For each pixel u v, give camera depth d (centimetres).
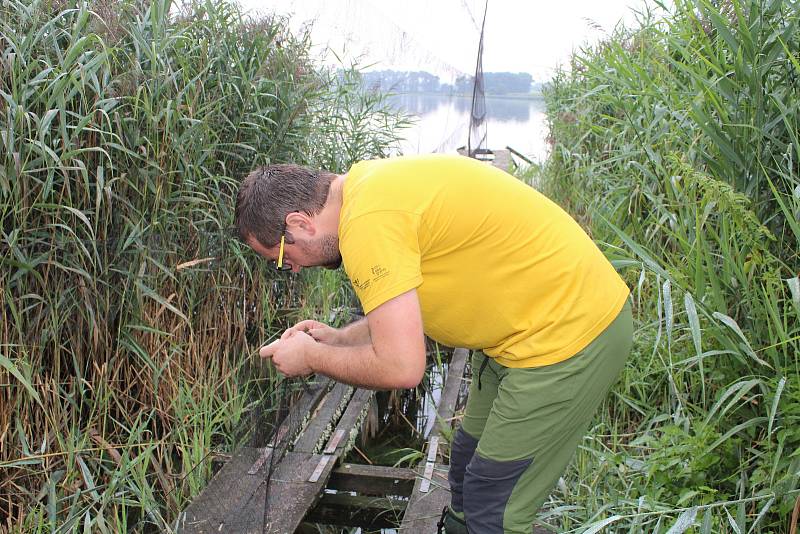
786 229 247
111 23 255
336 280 464
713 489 217
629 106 339
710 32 276
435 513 259
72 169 227
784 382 196
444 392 363
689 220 261
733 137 249
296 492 268
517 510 186
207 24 314
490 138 1431
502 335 179
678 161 238
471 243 170
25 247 233
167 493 267
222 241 316
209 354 329
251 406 314
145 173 260
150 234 268
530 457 181
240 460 282
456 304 177
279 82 344
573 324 174
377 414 392
